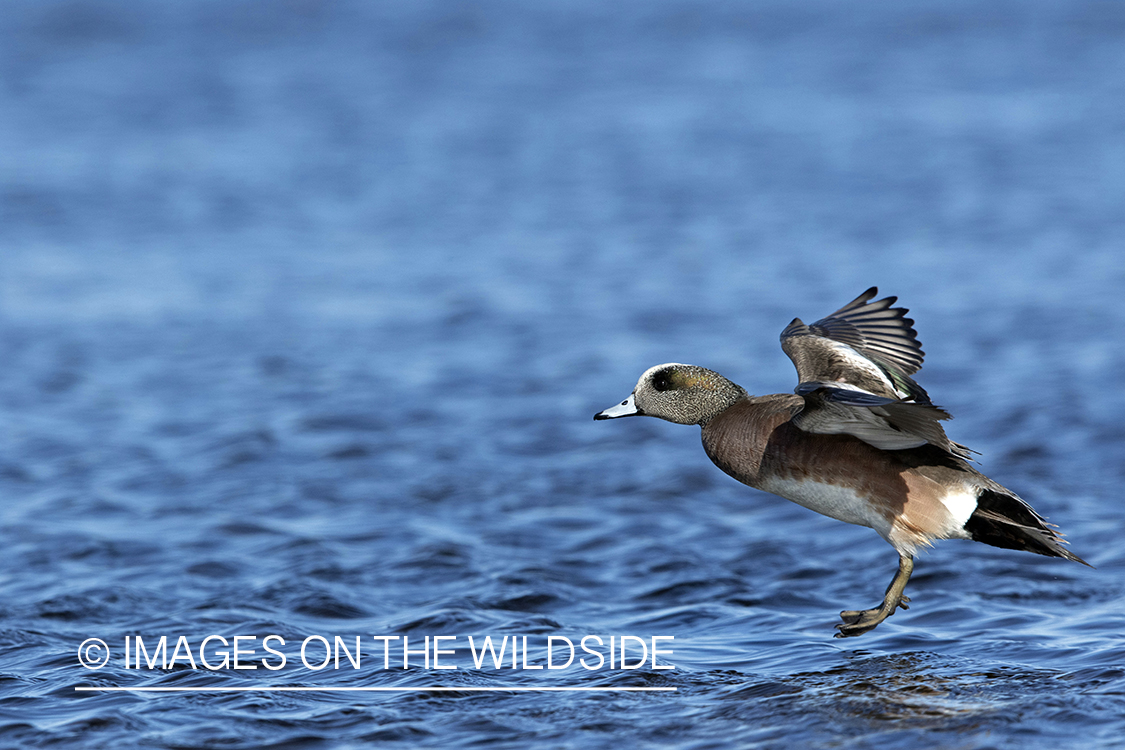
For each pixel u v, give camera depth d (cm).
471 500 1237
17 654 832
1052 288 2236
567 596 961
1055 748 605
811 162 3609
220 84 4950
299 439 1473
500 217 3008
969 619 862
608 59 5544
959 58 5375
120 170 3516
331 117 4391
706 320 2078
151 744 662
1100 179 3266
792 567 1016
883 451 727
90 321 2119
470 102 4656
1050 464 1281
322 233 2861
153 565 1047
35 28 6059
